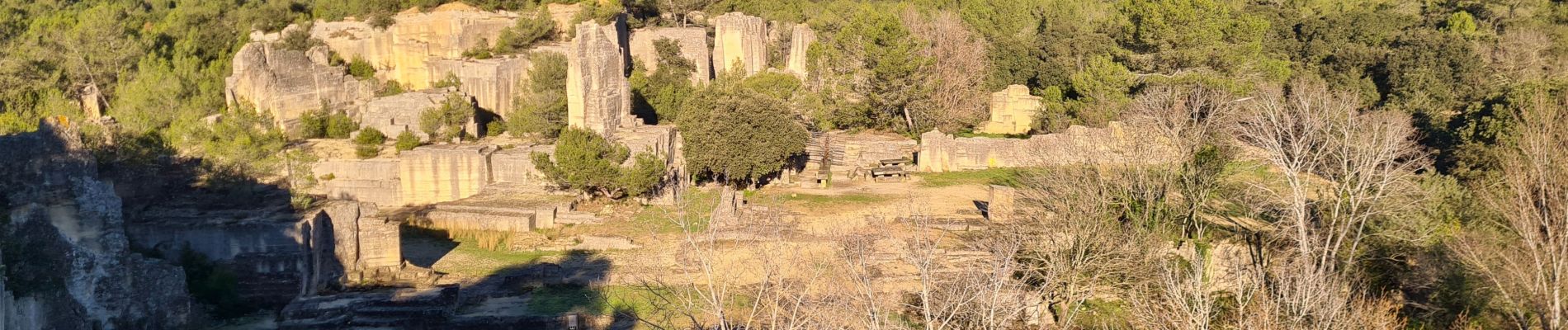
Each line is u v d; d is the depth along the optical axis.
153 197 58.09
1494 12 116.56
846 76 96.81
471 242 63.47
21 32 99.06
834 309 37.41
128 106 79.69
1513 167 52.25
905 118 97.12
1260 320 36.94
